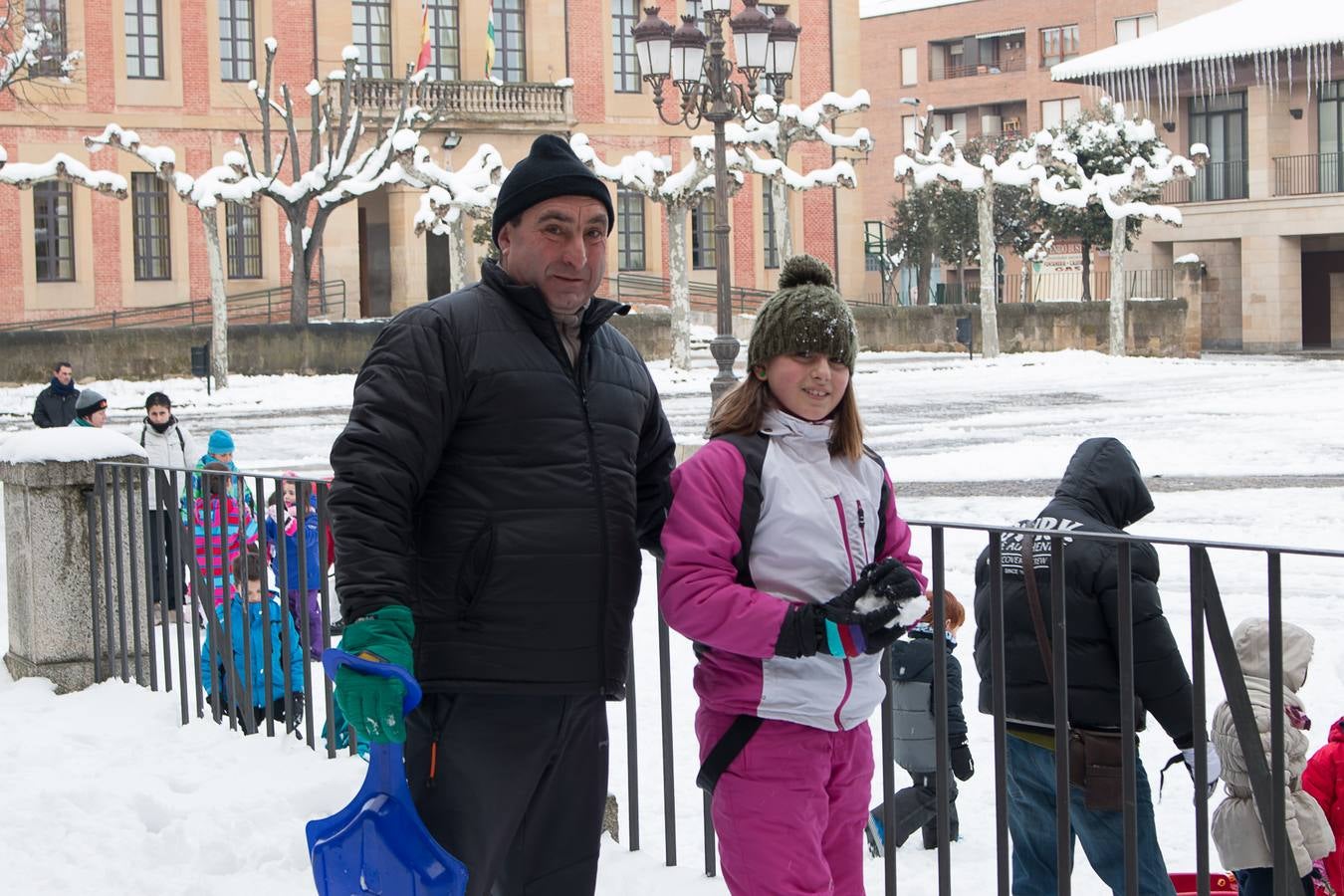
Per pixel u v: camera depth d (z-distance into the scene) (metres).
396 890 3.08
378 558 3.09
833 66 56.41
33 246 43.53
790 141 40.91
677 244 39.41
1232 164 54.66
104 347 37.16
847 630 3.23
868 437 23.42
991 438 22.95
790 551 3.44
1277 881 3.56
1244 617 9.73
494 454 3.23
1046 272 65.00
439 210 40.28
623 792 6.41
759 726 3.46
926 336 47.34
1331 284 54.91
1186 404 28.83
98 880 4.65
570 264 3.28
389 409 3.15
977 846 5.93
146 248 45.38
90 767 5.77
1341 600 10.20
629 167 39.34
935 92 77.50
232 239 46.44
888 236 74.94
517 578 3.21
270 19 46.62
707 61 20.20
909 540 3.69
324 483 5.68
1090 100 72.06
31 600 7.30
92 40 44.41
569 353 3.37
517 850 3.43
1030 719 4.62
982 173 43.91
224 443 9.88
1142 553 4.48
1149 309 48.03
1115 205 45.19
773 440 3.50
